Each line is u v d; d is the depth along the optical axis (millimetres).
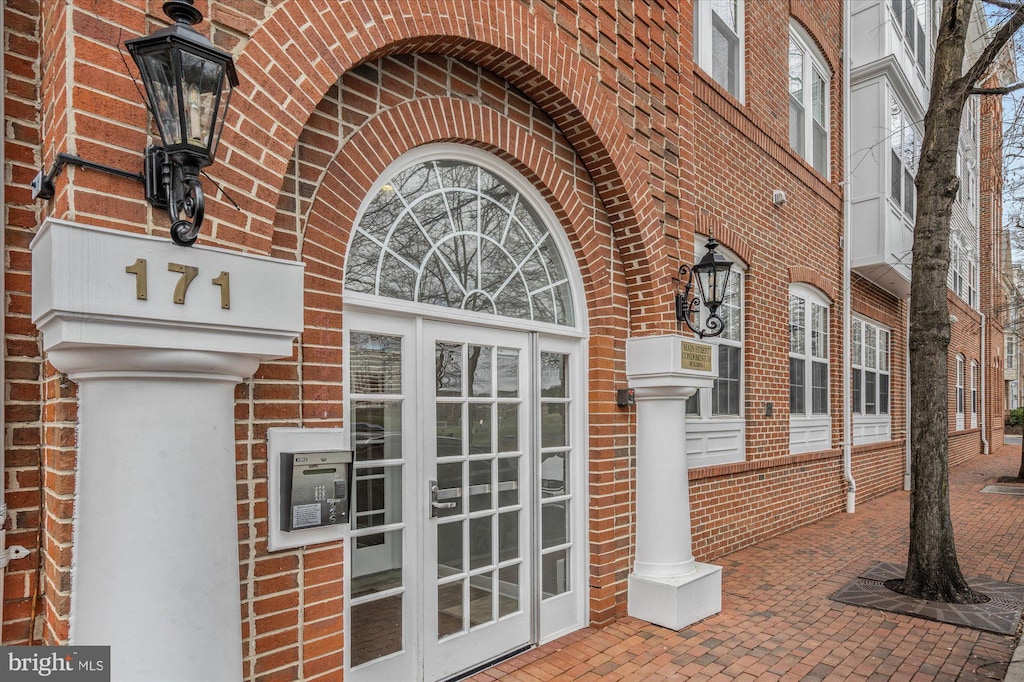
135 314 2070
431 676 3680
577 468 4762
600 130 4508
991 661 4156
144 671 2076
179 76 1938
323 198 3049
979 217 19797
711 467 6500
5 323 2402
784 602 5289
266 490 2742
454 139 3789
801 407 8789
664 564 4879
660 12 5363
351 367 3389
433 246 3846
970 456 18797
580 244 4715
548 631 4457
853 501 9508
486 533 4094
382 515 3498
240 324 2322
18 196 2463
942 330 5613
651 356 4828
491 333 4188
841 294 9867
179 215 2229
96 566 2107
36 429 2475
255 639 2682
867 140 10055
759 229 7613
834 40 9969
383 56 3383
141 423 2170
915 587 5434
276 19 2684
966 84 5586
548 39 4098
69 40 2102
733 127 7109
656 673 3969
